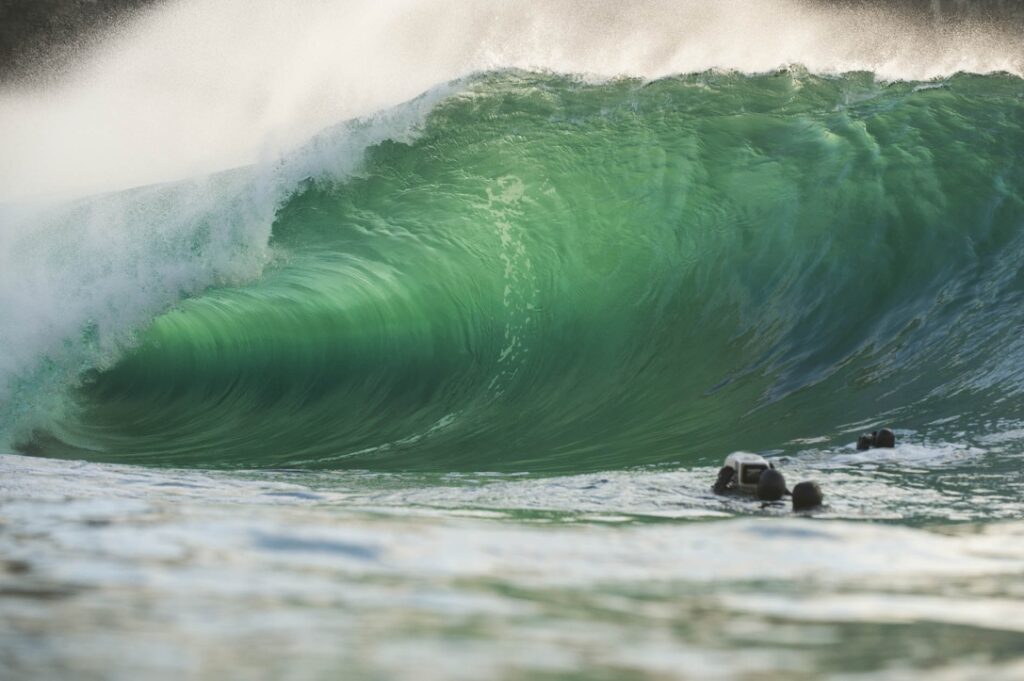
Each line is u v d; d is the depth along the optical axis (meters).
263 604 5.75
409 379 50.16
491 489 23.52
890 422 32.41
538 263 50.97
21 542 7.60
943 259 43.75
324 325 53.03
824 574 8.21
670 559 8.65
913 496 21.53
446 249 52.75
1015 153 51.19
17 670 4.24
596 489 23.34
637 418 39.72
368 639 5.05
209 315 55.00
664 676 4.56
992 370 35.12
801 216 48.62
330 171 55.94
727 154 54.12
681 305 46.91
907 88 60.16
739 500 21.12
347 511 11.11
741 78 60.94
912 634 5.73
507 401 45.78
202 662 4.47
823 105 58.66
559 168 54.78
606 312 47.97
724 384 41.06
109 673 4.23
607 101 58.81
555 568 7.77
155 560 6.96
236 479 26.33
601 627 5.64
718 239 48.91
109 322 54.72
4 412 49.81
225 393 54.25
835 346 40.94
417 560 7.57
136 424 51.53
